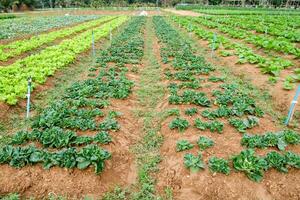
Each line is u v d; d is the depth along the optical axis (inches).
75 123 305.6
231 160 251.3
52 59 549.3
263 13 1977.1
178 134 300.7
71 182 231.3
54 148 268.7
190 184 234.8
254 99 405.1
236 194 221.3
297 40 746.2
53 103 374.6
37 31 1031.0
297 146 273.9
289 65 520.1
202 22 1234.0
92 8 3233.3
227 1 3865.7
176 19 1471.5
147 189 239.3
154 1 4431.6
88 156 241.3
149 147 296.5
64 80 490.3
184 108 358.9
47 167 237.1
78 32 1008.2
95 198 224.8
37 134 282.2
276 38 815.1
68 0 3528.5
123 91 401.4
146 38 938.7
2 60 564.1
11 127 323.6
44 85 447.2
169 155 275.4
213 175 235.0
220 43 725.9
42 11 2854.3
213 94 400.8
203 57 631.2
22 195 223.5
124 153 278.5
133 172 260.7
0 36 876.0
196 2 4138.8
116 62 593.6
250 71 515.2
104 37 906.7
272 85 439.5
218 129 297.7
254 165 233.6
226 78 484.4
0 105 348.8
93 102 362.6
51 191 225.5
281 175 234.7
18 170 236.8
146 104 401.7
